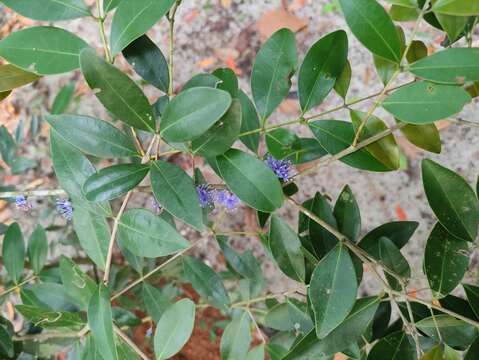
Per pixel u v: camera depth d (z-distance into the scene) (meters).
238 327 0.48
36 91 0.98
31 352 0.51
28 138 0.95
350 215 0.44
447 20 0.35
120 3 0.33
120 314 0.54
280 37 0.38
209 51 0.97
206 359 0.86
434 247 0.38
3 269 0.86
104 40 0.34
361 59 0.90
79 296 0.42
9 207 0.91
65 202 0.41
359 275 0.41
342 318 0.35
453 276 0.38
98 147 0.33
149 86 0.95
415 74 0.33
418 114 0.32
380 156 0.40
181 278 0.68
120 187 0.32
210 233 0.48
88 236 0.39
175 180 0.32
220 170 0.34
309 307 0.41
